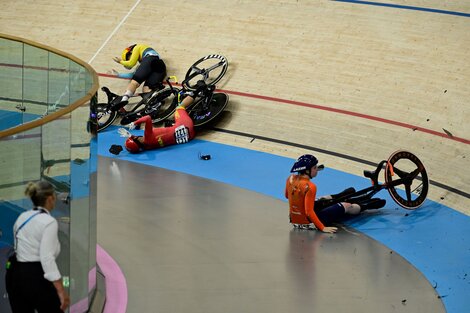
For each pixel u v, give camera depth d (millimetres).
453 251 16344
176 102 24016
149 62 24609
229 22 27656
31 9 30219
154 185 19719
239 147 22391
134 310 13523
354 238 16781
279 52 25875
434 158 20641
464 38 25016
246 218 17719
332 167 20859
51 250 10484
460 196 19000
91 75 13836
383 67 24391
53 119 11477
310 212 16625
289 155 21719
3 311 12062
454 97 22656
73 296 12227
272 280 14797
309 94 23969
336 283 14734
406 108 22641
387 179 17812
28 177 11430
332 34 26203
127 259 15562
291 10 27672
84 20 29203
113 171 20641
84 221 12688
